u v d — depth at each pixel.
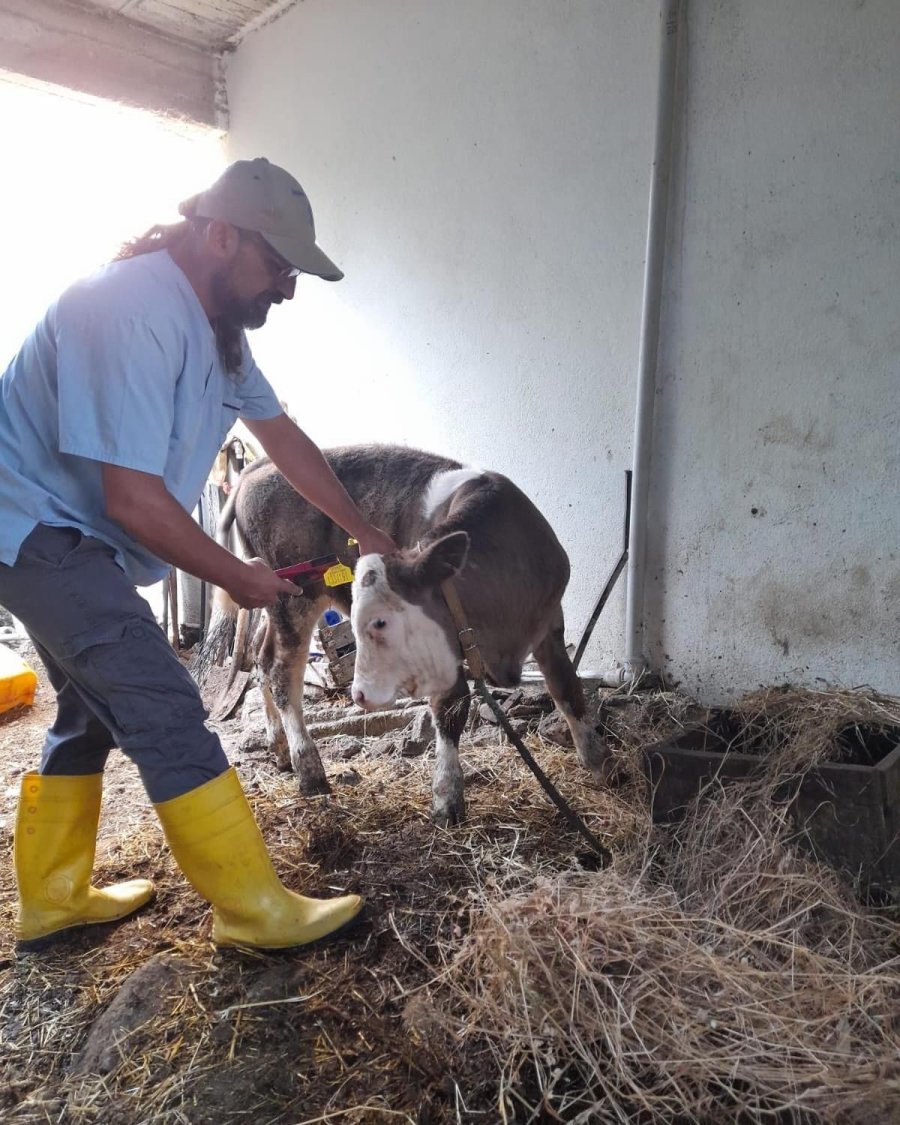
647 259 3.61
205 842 2.07
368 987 2.01
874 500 3.19
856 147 3.10
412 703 3.84
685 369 3.61
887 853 2.19
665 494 3.73
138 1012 1.97
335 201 5.07
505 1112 1.64
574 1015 1.73
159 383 1.93
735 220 3.41
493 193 4.22
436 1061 1.76
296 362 5.45
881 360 3.12
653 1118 1.57
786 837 2.23
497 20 4.09
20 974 2.18
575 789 3.01
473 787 3.10
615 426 3.89
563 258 3.98
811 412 3.31
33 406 2.02
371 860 2.58
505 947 1.84
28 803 2.28
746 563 3.54
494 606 2.81
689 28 3.44
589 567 4.06
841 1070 1.58
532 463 4.24
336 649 4.04
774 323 3.36
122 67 5.41
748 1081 1.58
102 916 2.34
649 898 1.99
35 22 5.09
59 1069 1.89
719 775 2.40
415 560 2.64
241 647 4.46
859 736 2.59
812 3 3.13
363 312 4.97
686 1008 1.72
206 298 2.11
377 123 4.75
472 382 4.45
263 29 5.45
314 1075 1.78
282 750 3.54
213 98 5.80
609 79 3.72
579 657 3.62
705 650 3.70
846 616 3.31
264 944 2.11
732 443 3.52
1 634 5.99
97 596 2.01
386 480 3.29
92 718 2.26
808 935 2.00
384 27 4.64
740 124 3.36
